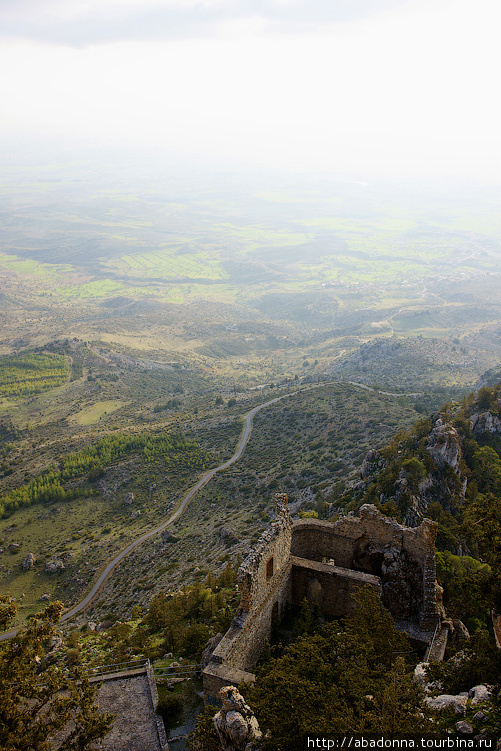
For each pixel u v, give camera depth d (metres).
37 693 27.08
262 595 38.22
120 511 161.50
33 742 24.97
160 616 66.50
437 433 87.38
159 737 33.28
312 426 174.25
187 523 137.12
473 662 29.86
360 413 169.12
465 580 33.69
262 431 187.62
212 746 26.67
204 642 45.72
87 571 127.00
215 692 32.00
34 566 135.75
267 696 26.22
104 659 55.50
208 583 74.00
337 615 43.78
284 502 44.44
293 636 40.62
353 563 46.25
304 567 44.34
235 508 135.00
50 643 70.69
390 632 32.12
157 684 39.16
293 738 23.55
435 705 27.42
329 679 27.58
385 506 50.59
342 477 122.69
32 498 174.75
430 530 41.00
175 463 181.25
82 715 27.56
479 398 106.44
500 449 97.69
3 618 27.80
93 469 184.88
